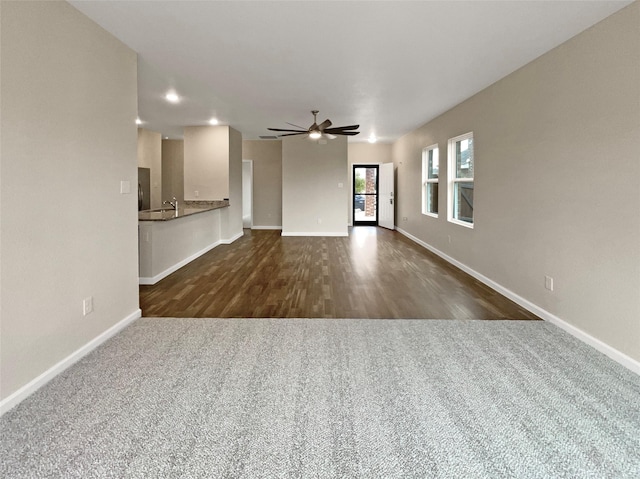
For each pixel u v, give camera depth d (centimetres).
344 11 278
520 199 405
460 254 588
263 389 234
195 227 671
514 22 292
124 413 209
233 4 268
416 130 841
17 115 218
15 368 219
